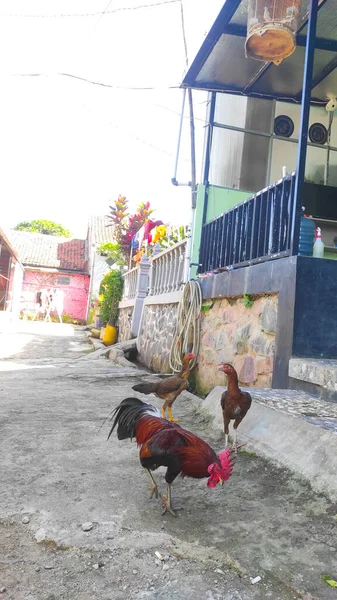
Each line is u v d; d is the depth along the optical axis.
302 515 2.68
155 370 10.83
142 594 1.96
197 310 8.27
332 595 2.00
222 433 4.25
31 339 16.84
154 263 12.76
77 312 36.44
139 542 2.36
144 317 12.91
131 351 12.98
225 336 7.15
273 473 3.25
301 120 5.34
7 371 8.40
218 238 7.80
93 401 5.75
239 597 1.96
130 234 22.25
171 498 2.90
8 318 25.56
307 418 3.66
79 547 2.29
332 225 8.56
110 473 3.31
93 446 3.90
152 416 2.92
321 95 9.09
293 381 4.98
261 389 4.95
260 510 2.76
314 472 3.01
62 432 4.29
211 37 7.07
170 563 2.19
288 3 5.46
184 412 5.30
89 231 38.38
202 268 8.48
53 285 36.38
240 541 2.41
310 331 5.07
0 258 29.48
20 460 3.50
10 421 4.61
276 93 9.04
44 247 39.34
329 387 4.33
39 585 1.99
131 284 16.98
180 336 8.77
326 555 2.28
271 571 2.15
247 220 6.64
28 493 2.91
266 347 5.77
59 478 3.18
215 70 8.17
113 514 2.67
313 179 9.56
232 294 6.78
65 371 8.40
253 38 5.63
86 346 15.84
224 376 6.96
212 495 2.97
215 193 8.95
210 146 8.98
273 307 5.66
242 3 6.24
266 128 9.71
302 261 5.07
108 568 2.13
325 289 5.14
